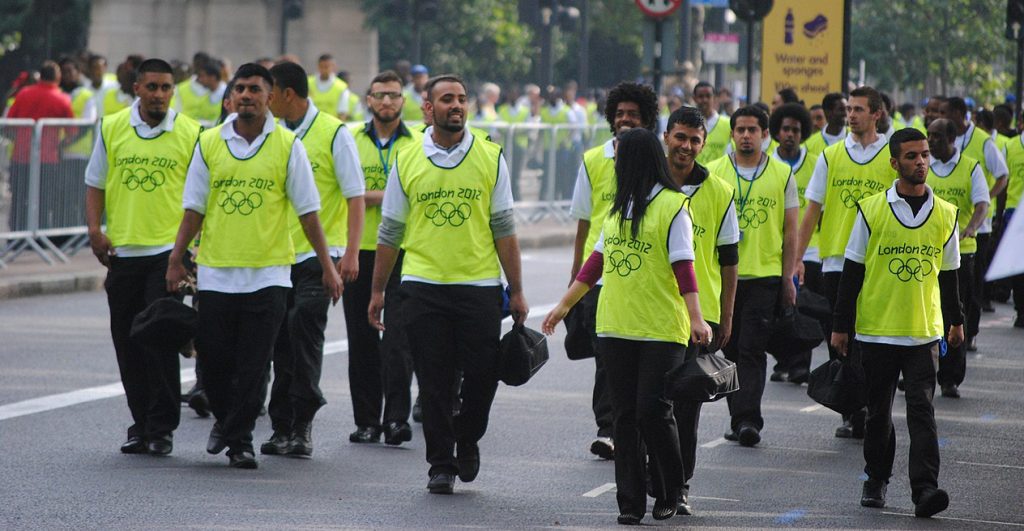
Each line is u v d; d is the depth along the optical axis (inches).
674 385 634.2
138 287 808.3
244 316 757.3
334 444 837.2
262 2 4092.0
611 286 652.1
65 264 1601.9
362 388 846.5
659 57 1736.0
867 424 717.3
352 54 4151.1
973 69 3708.2
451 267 714.8
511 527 653.3
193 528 639.1
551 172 2303.2
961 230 1123.9
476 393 721.6
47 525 639.1
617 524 663.8
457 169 718.5
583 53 3326.8
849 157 957.2
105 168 810.8
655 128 803.4
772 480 772.0
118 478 733.3
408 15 2586.1
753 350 868.6
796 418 953.5
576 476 768.3
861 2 3850.9
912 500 701.9
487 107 2578.7
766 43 1898.4
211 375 772.6
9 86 4028.1
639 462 661.9
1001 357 1232.2
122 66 1659.7
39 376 1026.1
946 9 3624.5
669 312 645.9
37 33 3944.4
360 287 847.1
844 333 716.0
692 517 681.6
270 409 813.9
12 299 1444.4
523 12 2632.9
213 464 773.9
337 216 838.5
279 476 749.3
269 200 755.4
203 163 758.5
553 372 1115.3
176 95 1769.2
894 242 705.0
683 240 641.6
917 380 704.4
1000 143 1528.1
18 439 826.8
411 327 717.9
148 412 795.4
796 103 1037.2
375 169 880.9
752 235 874.1
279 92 826.8
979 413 985.5
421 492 721.6
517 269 724.0
